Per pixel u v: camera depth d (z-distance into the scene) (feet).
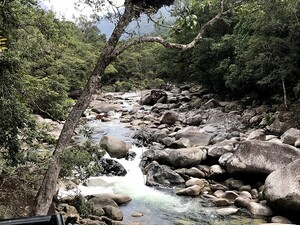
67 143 20.85
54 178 20.27
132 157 47.42
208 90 104.37
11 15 24.22
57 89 33.73
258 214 29.68
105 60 21.13
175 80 114.93
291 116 56.39
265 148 37.11
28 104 28.99
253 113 68.13
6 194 21.80
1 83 22.49
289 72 58.75
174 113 70.95
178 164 41.83
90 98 21.04
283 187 29.01
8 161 22.36
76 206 28.12
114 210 29.12
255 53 63.62
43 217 9.61
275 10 56.39
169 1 21.29
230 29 86.17
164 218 29.68
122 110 89.04
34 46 27.91
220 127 63.52
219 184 37.78
